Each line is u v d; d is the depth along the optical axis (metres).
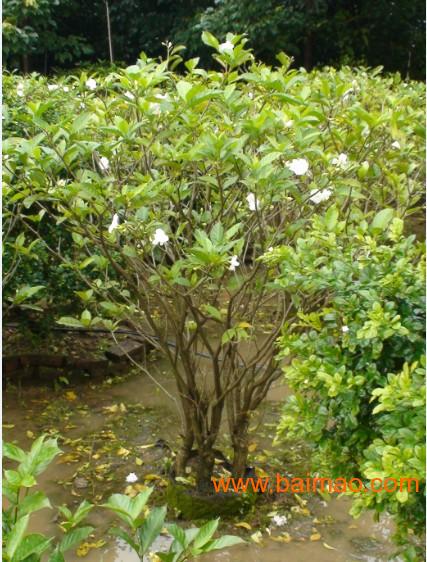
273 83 2.41
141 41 8.98
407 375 1.59
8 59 8.12
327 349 1.91
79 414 3.43
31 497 1.23
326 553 2.37
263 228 2.41
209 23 7.73
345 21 8.61
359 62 8.26
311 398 2.05
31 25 7.95
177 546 1.30
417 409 1.58
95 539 2.44
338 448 1.94
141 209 2.15
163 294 2.51
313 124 2.33
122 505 1.33
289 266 2.07
